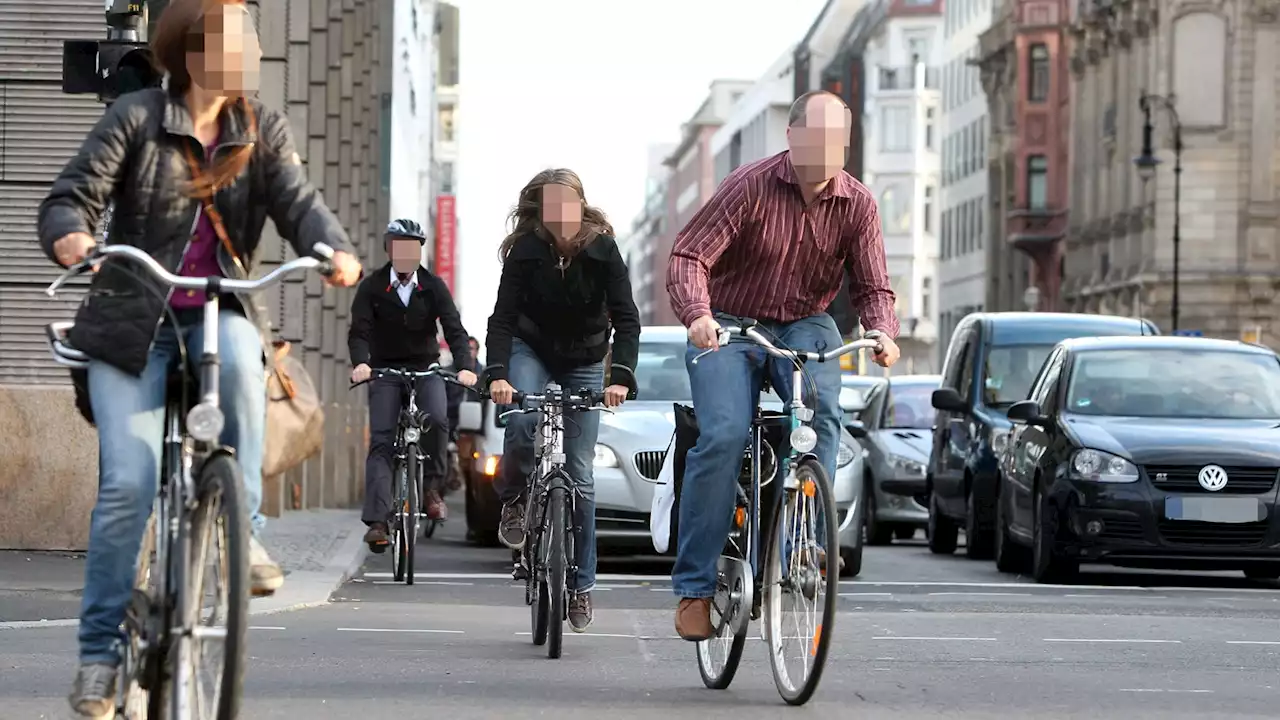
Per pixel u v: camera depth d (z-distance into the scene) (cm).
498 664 1861
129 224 1179
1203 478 3148
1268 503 3144
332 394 5672
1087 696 1677
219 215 1180
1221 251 12800
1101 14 14638
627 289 2014
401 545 2928
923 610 2577
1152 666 1912
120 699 1163
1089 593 2977
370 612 2427
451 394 5172
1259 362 3462
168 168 1173
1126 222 13788
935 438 4409
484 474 3950
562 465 1981
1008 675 1820
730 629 1638
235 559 1052
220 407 1159
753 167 1617
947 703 1609
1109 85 14488
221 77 1163
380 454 2936
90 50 2442
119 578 1162
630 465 3234
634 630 2239
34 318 3050
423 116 15988
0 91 3053
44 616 2177
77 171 1162
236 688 1047
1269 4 12694
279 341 1440
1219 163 12800
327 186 6059
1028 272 17338
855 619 2406
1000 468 3678
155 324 1160
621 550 3888
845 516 3325
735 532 1644
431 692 1636
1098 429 3256
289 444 2670
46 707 1485
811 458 1542
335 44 6044
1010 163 17362
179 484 1141
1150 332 4259
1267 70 12756
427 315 2930
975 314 4419
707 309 1571
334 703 1556
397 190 9756
